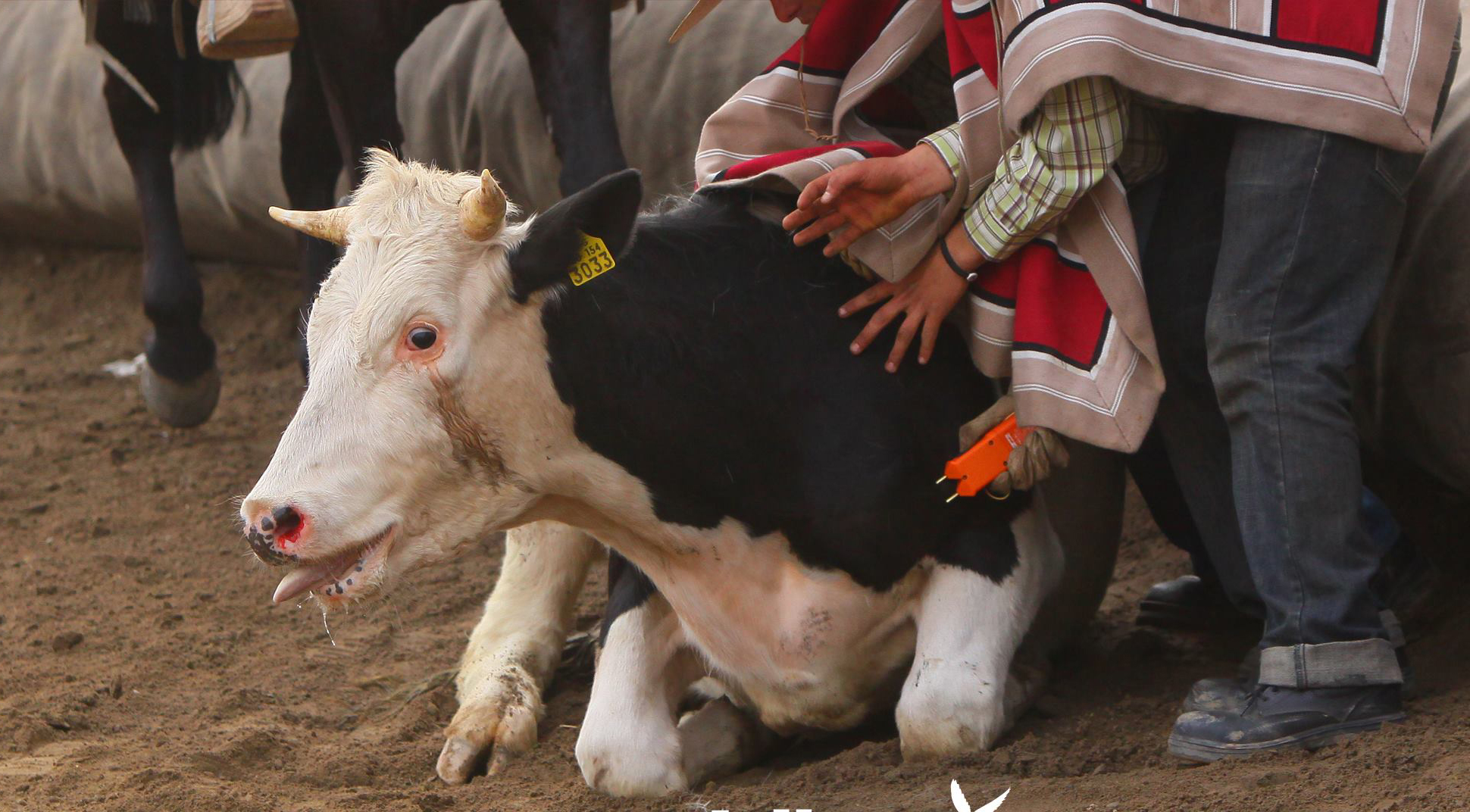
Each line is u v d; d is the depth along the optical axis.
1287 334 7.18
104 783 8.04
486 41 16.66
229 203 19.64
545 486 7.37
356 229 7.10
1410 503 9.55
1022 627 7.84
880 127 8.49
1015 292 7.46
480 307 6.98
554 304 7.13
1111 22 6.81
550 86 11.85
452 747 8.48
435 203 7.06
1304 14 7.02
